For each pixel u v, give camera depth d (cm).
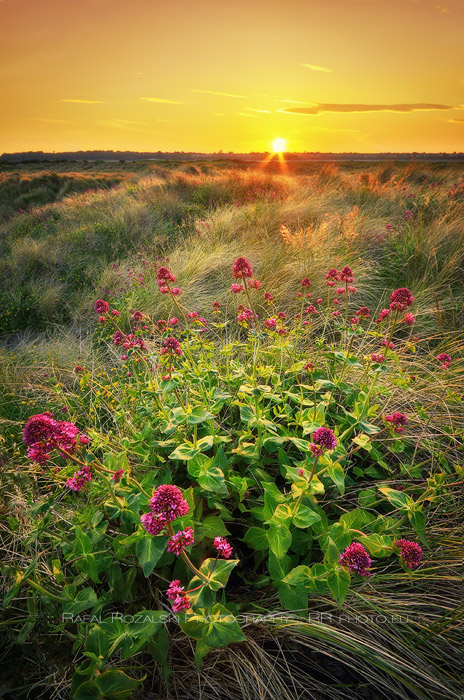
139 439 225
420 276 525
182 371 243
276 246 632
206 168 2516
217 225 753
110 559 177
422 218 685
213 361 337
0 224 1473
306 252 566
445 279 494
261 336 283
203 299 521
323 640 179
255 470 226
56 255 766
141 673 173
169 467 227
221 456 205
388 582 198
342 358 254
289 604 162
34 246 803
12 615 182
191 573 181
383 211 830
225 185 1209
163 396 247
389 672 163
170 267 601
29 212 1489
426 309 441
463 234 568
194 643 178
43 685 165
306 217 769
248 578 200
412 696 166
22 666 162
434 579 194
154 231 838
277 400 234
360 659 177
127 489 178
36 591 180
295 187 1162
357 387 272
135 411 275
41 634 165
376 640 179
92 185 2277
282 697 166
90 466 164
